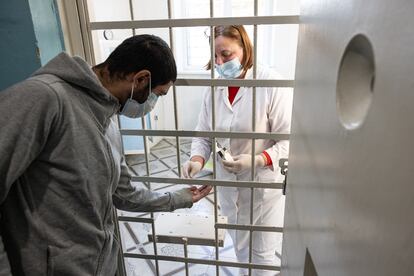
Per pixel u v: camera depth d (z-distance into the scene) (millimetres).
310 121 666
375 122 377
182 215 1383
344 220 472
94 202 793
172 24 939
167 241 1290
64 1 976
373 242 384
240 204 1480
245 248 1610
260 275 1623
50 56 964
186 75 3432
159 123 3498
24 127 639
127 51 781
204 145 1417
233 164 1234
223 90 1321
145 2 3168
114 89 823
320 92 586
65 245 789
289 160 937
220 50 1165
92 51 1036
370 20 385
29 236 765
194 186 1212
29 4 878
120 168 969
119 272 1354
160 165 3184
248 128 1296
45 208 755
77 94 735
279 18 882
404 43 314
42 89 663
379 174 368
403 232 321
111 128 948
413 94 300
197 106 3617
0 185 648
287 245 970
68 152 715
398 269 331
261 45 3340
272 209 1468
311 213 659
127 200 1062
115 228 1261
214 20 914
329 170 536
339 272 495
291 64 3326
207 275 1811
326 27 552
